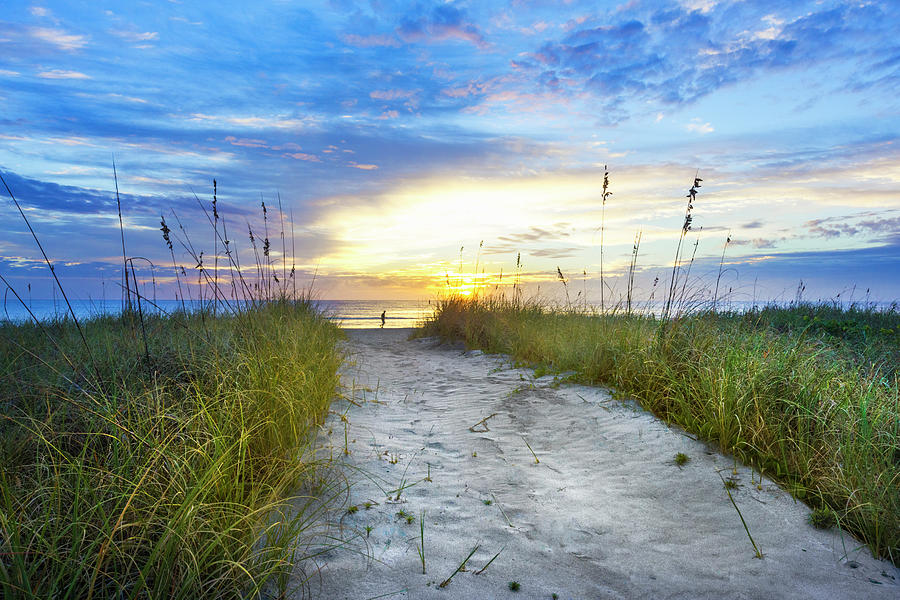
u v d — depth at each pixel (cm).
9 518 178
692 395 417
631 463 362
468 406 544
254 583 188
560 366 663
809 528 264
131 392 326
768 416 359
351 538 252
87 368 376
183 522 195
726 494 303
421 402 575
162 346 463
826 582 221
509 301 1132
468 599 208
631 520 284
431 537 262
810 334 704
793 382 389
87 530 203
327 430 413
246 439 282
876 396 357
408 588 213
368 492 310
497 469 366
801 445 326
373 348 1079
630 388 505
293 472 287
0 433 279
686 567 237
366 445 395
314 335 657
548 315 1023
